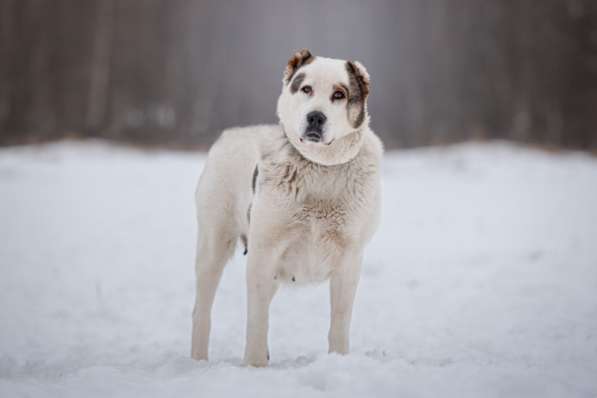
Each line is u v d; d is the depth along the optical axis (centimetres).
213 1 5438
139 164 2834
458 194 2138
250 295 468
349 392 358
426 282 899
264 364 465
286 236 463
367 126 483
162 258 1099
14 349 597
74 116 4772
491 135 4697
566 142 4581
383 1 5538
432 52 5375
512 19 5325
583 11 5119
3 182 2133
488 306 735
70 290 872
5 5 5106
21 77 4975
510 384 366
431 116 5009
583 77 5088
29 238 1245
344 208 459
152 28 5338
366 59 5500
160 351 585
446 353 545
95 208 1656
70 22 5181
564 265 941
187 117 4900
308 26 5581
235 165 538
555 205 1808
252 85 5241
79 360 545
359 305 777
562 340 568
